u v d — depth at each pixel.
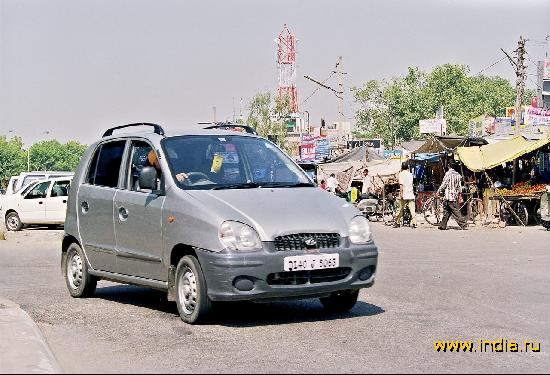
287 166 8.82
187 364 5.96
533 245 17.56
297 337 6.95
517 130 45.09
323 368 5.78
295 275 7.39
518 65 45.50
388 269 12.61
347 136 86.00
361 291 9.94
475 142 31.08
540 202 24.56
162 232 8.07
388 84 125.38
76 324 7.79
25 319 7.70
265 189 8.14
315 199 8.02
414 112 121.69
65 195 27.28
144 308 8.80
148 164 8.68
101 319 8.07
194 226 7.61
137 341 6.89
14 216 27.25
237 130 9.59
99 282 11.40
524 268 12.69
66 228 9.95
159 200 8.21
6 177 198.50
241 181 8.36
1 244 20.42
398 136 123.00
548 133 25.89
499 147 27.62
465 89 124.31
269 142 9.14
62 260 10.05
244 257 7.23
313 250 7.43
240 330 7.33
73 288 9.81
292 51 95.56
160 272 8.18
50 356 6.12
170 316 8.20
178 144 8.64
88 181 9.72
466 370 5.70
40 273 12.84
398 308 8.55
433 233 22.62
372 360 6.03
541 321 7.73
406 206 28.23
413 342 6.70
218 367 5.85
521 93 45.41
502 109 135.50
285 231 7.38
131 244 8.66
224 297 7.30
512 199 25.41
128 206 8.70
